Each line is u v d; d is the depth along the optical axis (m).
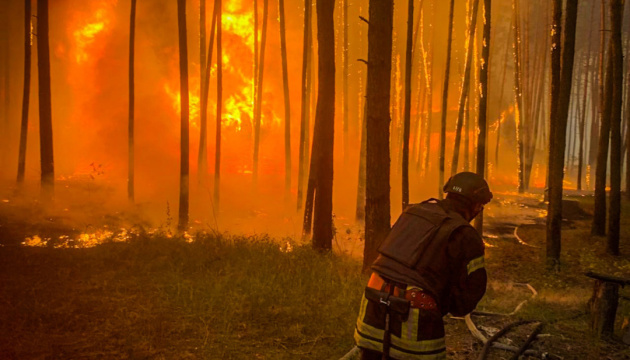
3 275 6.79
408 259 2.81
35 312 5.43
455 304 2.82
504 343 5.33
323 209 9.00
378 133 7.46
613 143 11.07
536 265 9.81
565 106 9.29
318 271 7.19
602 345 5.38
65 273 6.94
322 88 8.93
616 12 11.27
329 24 8.96
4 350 4.54
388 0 7.36
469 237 2.79
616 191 10.95
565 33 9.19
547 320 6.11
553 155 9.42
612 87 11.73
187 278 6.80
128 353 4.60
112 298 5.96
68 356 4.52
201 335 5.04
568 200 17.02
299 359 4.68
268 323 5.43
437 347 2.78
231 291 6.20
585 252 10.72
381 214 7.46
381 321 2.85
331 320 5.48
